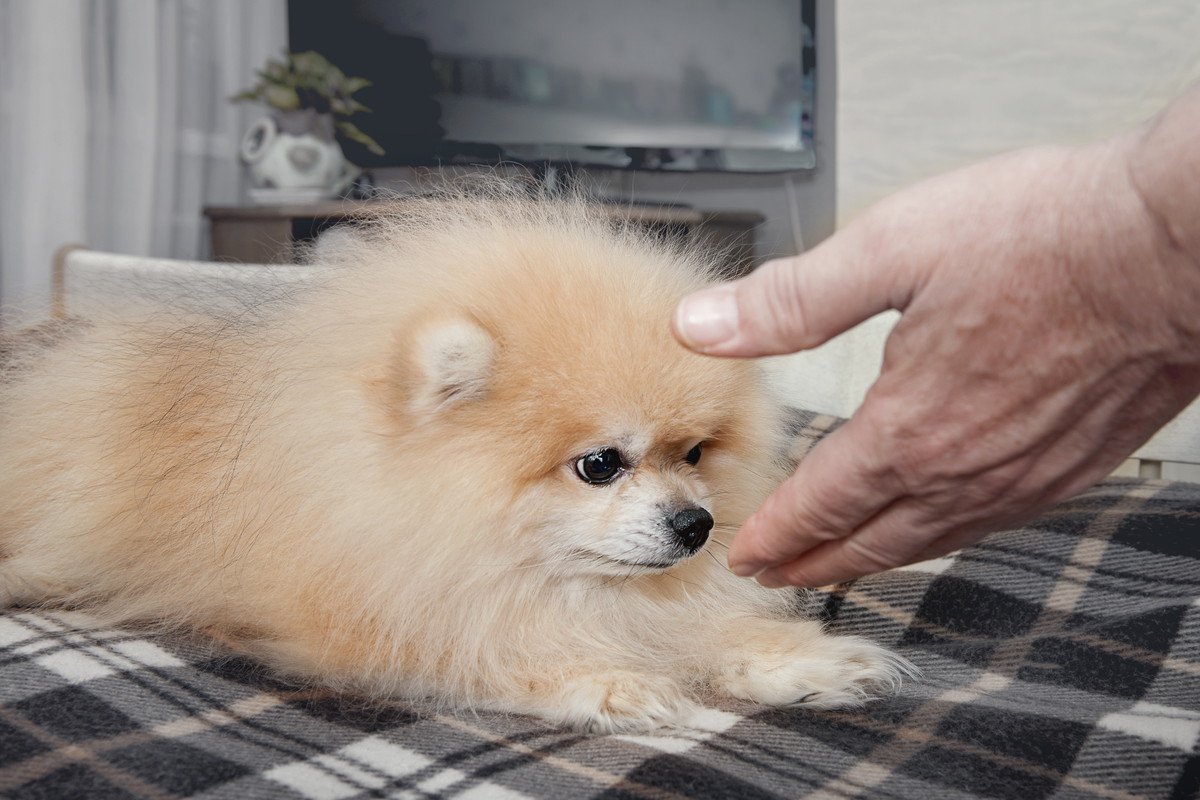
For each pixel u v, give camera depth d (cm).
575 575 129
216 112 436
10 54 363
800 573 93
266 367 129
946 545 87
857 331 221
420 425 119
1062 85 339
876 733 102
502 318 121
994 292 67
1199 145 58
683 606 138
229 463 129
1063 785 88
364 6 398
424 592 119
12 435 158
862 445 78
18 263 366
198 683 111
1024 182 66
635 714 110
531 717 114
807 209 440
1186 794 87
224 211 357
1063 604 139
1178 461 202
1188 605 126
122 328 163
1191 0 317
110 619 136
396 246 137
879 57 370
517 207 146
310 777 87
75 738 93
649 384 121
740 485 142
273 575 123
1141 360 67
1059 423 72
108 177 394
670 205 356
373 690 116
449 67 390
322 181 383
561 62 383
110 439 146
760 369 148
